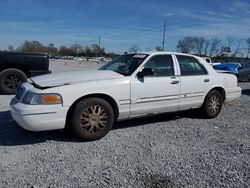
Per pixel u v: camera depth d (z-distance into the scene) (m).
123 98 4.81
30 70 8.81
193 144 4.52
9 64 8.66
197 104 5.93
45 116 4.17
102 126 4.63
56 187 3.06
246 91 11.71
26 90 4.38
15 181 3.17
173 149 4.27
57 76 4.87
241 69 17.16
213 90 6.19
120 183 3.18
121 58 5.83
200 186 3.16
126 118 5.02
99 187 3.08
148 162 3.76
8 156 3.86
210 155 4.06
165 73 5.39
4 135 4.71
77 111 4.37
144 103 5.06
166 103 5.37
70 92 4.31
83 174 3.37
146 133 5.04
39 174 3.35
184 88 5.59
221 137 4.92
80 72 5.20
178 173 3.46
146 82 5.04
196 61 6.02
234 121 6.08
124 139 4.68
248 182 3.27
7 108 6.67
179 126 5.56
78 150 4.13
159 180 3.27
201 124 5.75
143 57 5.26
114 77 4.83
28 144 4.33
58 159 3.79
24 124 4.15
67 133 4.88
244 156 4.05
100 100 4.55
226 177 3.38
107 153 4.04
